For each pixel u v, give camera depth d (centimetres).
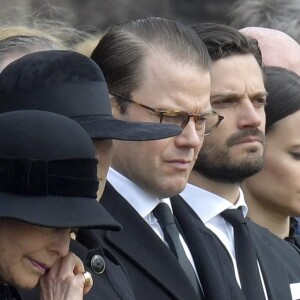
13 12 1820
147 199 1191
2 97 1002
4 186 897
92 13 2339
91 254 1057
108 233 1147
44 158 900
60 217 897
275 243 1395
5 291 946
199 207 1309
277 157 1475
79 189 915
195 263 1215
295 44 1683
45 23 1576
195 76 1180
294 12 1958
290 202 1480
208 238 1259
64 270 962
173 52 1184
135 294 1135
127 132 1010
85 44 1358
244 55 1327
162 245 1164
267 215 1498
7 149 897
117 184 1188
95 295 1038
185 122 1176
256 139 1319
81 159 916
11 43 1203
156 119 1177
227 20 2273
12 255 915
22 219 886
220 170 1309
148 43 1189
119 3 2369
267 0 1969
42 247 918
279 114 1468
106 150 1030
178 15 2458
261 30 1675
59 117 921
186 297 1153
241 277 1273
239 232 1305
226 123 1309
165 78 1176
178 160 1172
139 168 1177
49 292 958
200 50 1198
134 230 1162
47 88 1000
